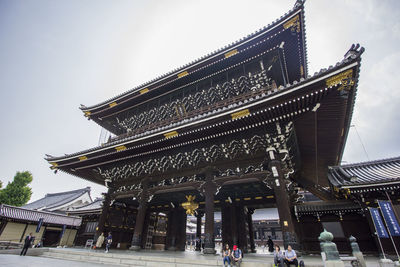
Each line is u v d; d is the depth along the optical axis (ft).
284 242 35.45
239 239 59.31
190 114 61.87
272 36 50.83
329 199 65.16
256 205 64.54
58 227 115.75
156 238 80.18
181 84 67.97
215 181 47.60
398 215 43.88
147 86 70.59
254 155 45.78
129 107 79.66
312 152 55.36
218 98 63.72
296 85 34.55
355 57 30.53
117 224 70.13
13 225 101.55
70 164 66.90
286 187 43.32
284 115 39.40
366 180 49.49
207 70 61.93
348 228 53.83
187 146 53.01
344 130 45.96
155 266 38.83
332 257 25.02
